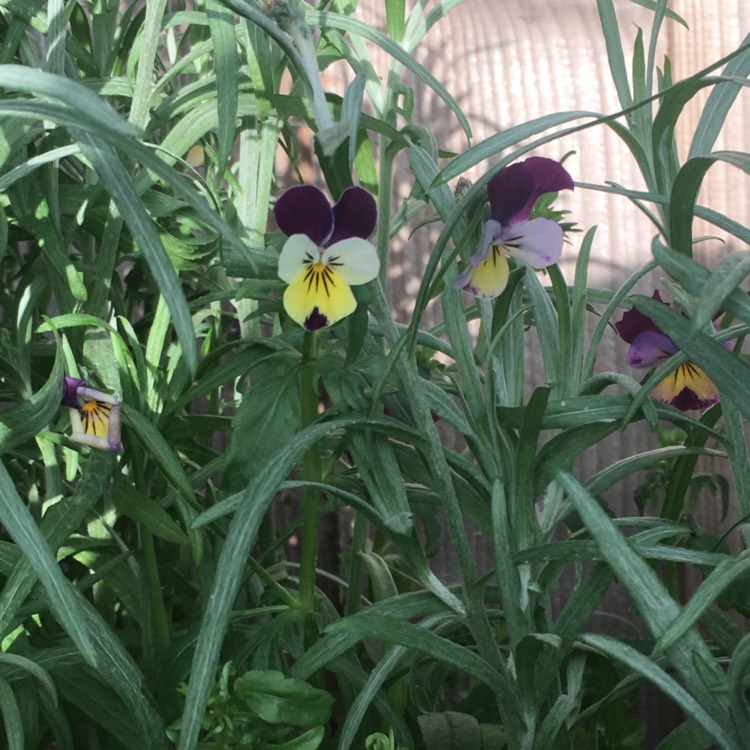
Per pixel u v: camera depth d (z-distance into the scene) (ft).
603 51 1.22
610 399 0.75
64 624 0.60
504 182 0.70
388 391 0.77
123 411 0.77
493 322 0.78
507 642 1.03
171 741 0.77
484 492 0.78
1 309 1.22
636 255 1.22
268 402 0.75
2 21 0.95
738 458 0.80
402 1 0.89
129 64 0.91
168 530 0.79
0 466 0.62
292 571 1.24
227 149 0.78
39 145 0.87
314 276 0.69
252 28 0.85
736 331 0.74
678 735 0.72
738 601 0.93
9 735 0.67
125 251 0.90
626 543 0.65
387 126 0.82
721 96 0.75
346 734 0.71
